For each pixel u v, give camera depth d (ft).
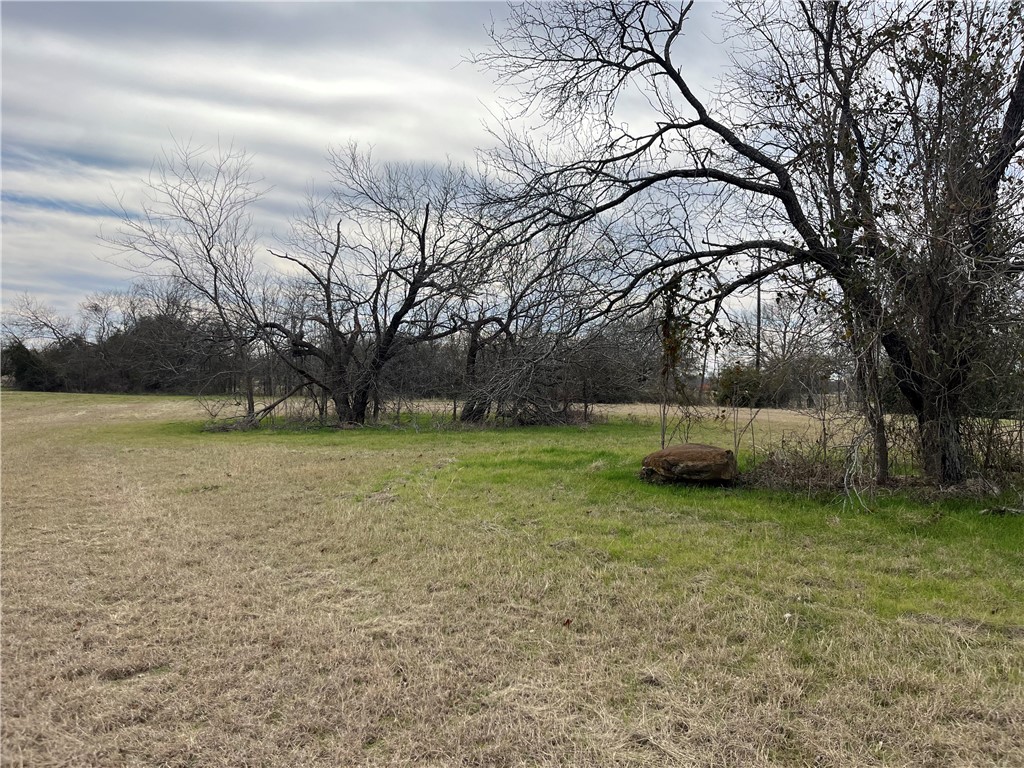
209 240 77.71
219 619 17.63
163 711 13.05
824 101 31.12
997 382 29.40
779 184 32.91
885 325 28.14
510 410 77.30
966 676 14.08
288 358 89.92
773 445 39.14
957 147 27.78
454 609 18.40
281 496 34.55
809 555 22.76
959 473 30.42
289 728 12.47
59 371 183.83
